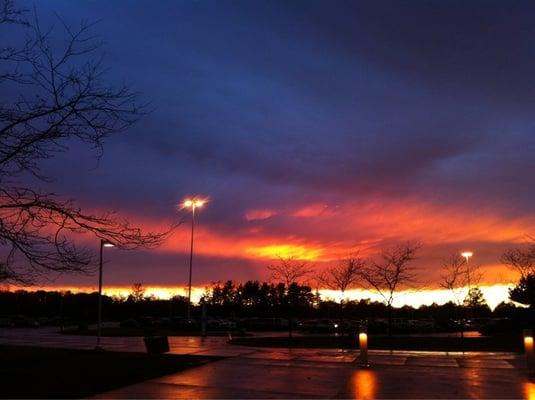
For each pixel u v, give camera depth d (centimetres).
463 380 1352
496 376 1425
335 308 6450
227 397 1102
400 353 2147
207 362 1717
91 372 1357
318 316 7562
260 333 4903
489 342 2706
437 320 6156
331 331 4969
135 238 1159
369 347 2467
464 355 2042
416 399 1098
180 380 1317
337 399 1095
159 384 1251
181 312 9281
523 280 4219
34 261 1023
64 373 1323
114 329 5591
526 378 1392
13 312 9944
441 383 1305
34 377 1236
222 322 5331
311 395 1137
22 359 1692
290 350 2312
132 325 6253
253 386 1241
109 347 2708
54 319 8175
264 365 1647
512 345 2520
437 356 1995
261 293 8506
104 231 1095
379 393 1165
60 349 2289
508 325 4222
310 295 6384
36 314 9900
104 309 9169
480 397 1123
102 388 1148
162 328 5684
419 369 1570
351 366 1638
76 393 1071
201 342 3105
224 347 2561
